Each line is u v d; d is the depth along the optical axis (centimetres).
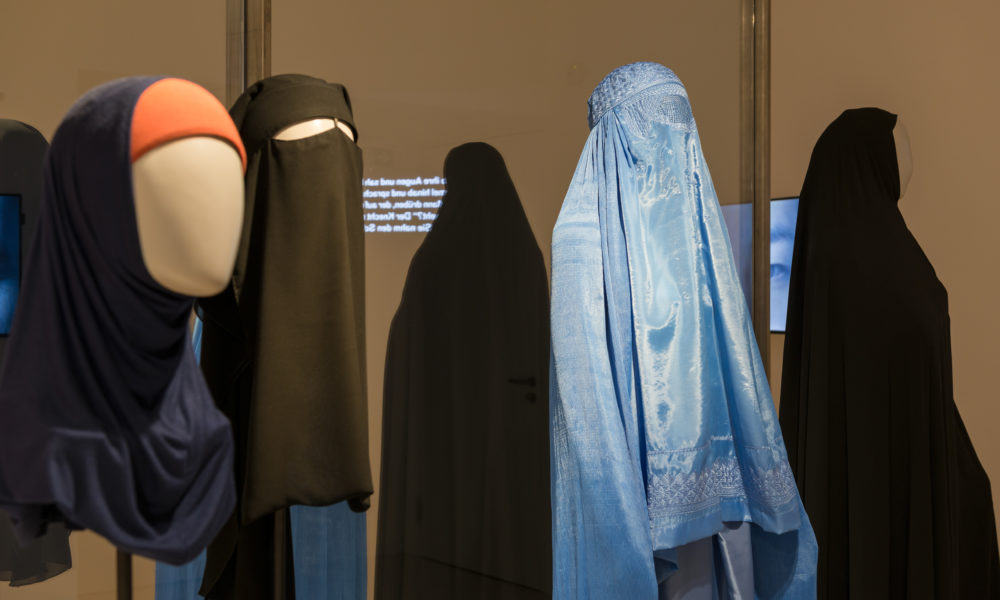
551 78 159
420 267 152
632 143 140
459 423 155
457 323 154
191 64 135
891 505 195
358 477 113
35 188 134
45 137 134
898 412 195
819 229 213
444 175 153
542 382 161
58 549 133
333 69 144
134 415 88
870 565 194
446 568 155
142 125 81
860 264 203
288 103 118
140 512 89
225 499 95
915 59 277
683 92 146
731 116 170
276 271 114
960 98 267
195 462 92
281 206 115
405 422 152
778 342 306
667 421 130
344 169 119
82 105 83
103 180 81
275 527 130
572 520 125
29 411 84
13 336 86
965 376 270
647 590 119
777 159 311
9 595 132
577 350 127
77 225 84
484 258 156
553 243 136
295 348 113
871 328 198
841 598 202
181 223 81
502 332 157
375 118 148
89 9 135
